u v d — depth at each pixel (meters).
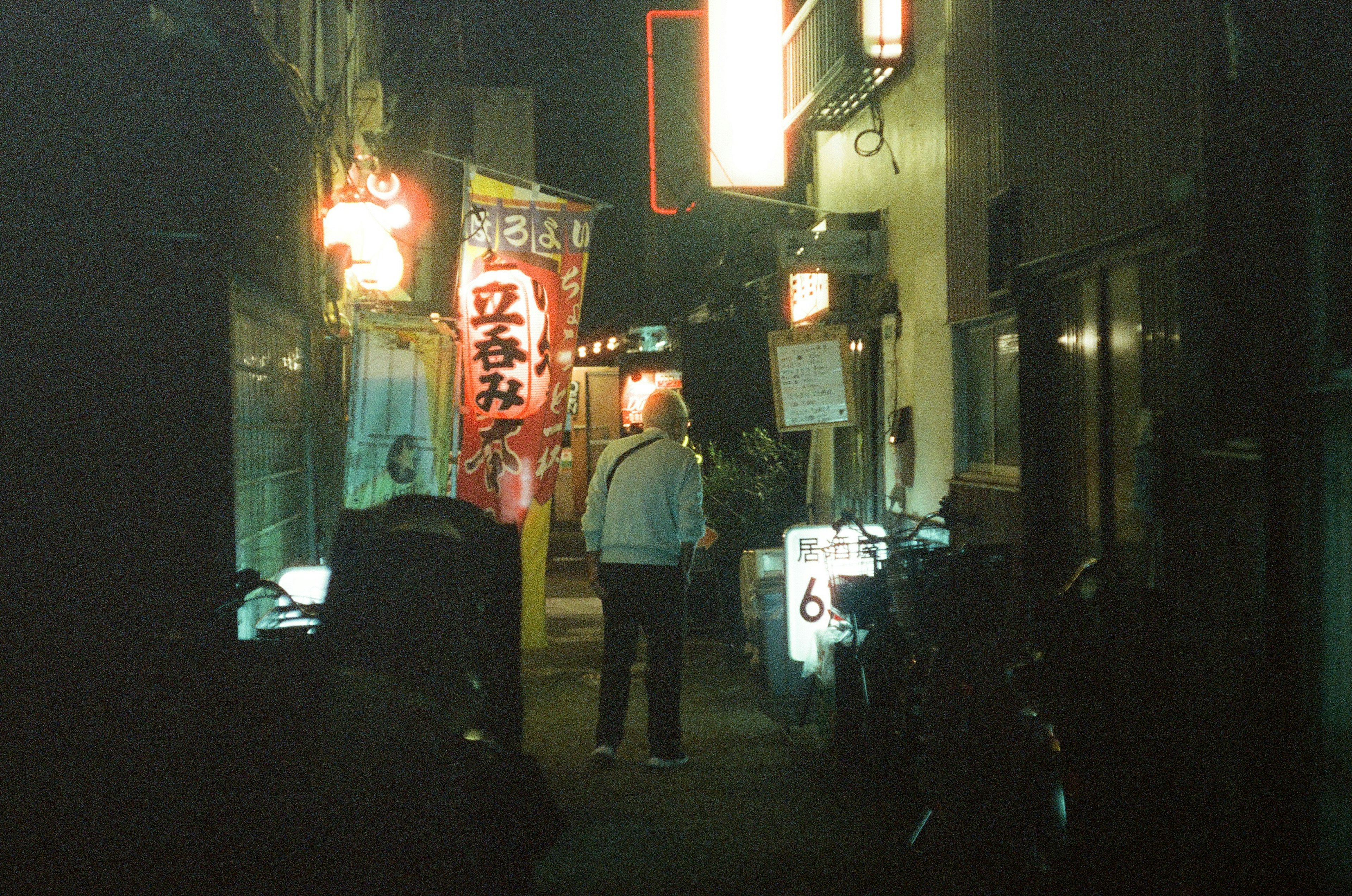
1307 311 3.71
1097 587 4.72
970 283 7.35
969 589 5.12
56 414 3.71
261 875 1.94
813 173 11.77
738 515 10.56
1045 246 5.87
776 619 8.30
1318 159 3.67
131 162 4.08
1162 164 4.57
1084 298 5.72
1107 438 5.46
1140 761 4.53
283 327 6.88
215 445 4.22
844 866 4.80
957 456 7.89
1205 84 4.05
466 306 9.04
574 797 5.84
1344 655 3.52
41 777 2.04
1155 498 4.73
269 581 4.36
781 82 9.18
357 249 8.04
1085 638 4.71
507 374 9.03
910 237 8.71
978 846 4.68
